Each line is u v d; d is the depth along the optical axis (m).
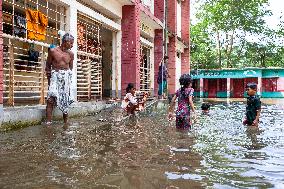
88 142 5.62
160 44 22.58
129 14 16.41
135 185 3.30
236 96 35.72
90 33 13.91
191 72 36.59
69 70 8.49
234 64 45.81
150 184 3.34
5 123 6.89
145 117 10.20
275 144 5.74
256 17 41.47
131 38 16.45
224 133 7.00
